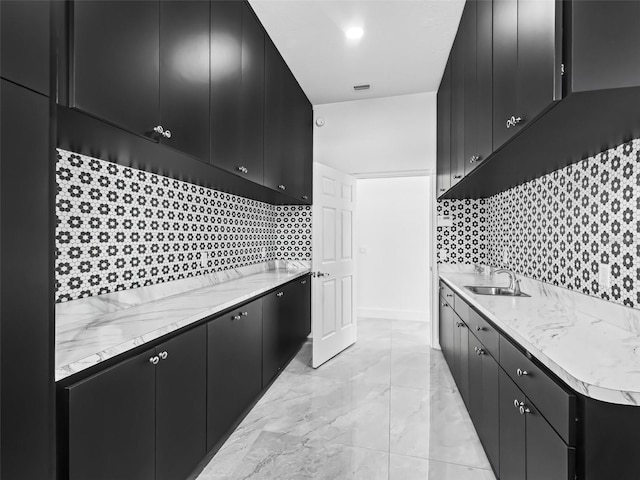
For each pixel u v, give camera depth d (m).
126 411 1.15
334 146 3.83
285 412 2.31
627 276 1.39
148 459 1.25
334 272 3.49
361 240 5.22
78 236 1.48
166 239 2.08
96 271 1.57
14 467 0.76
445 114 3.02
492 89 1.62
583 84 0.93
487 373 1.71
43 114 0.83
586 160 1.68
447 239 3.60
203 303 1.82
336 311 3.52
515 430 1.31
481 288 2.55
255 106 2.32
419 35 2.51
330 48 2.71
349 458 1.82
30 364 0.80
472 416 2.07
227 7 1.94
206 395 1.68
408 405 2.40
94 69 1.04
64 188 1.42
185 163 1.70
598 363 0.97
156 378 1.31
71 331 1.26
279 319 2.84
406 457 1.82
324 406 2.39
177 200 2.20
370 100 3.73
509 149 1.52
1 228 0.74
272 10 2.27
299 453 1.86
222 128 1.87
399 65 2.97
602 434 0.85
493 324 1.69
